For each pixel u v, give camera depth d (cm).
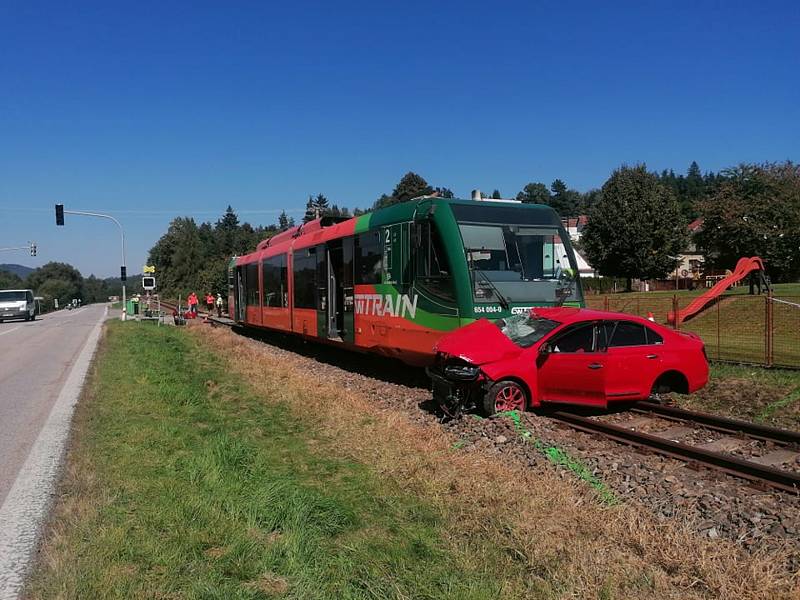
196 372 1272
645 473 618
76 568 385
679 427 847
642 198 4997
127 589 357
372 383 1233
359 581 374
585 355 870
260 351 1808
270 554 400
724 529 493
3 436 784
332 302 1514
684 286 5716
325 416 852
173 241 11344
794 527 489
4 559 413
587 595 370
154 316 3909
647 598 374
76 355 1814
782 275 3531
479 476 577
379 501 522
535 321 928
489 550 427
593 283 6166
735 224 3284
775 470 598
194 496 503
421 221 1086
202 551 407
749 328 2061
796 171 3434
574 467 632
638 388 891
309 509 471
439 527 466
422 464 613
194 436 732
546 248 1080
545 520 474
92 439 725
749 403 991
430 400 1020
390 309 1199
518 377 859
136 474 573
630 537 450
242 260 2572
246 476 563
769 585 384
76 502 510
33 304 4750
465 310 992
